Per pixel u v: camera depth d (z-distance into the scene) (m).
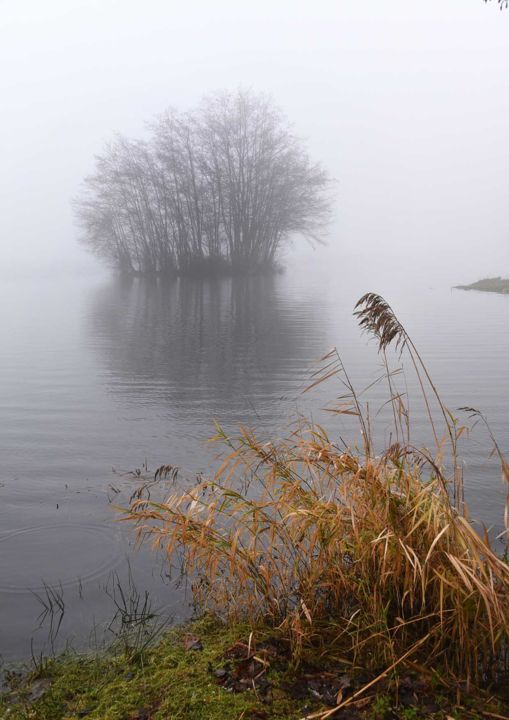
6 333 16.06
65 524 4.28
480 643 2.51
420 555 2.66
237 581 3.05
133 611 3.16
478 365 10.76
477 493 4.77
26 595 3.34
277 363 11.25
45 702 2.43
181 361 11.59
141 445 6.32
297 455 3.33
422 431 6.78
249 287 36.25
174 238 46.56
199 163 46.09
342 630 2.78
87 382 9.75
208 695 2.42
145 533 4.10
